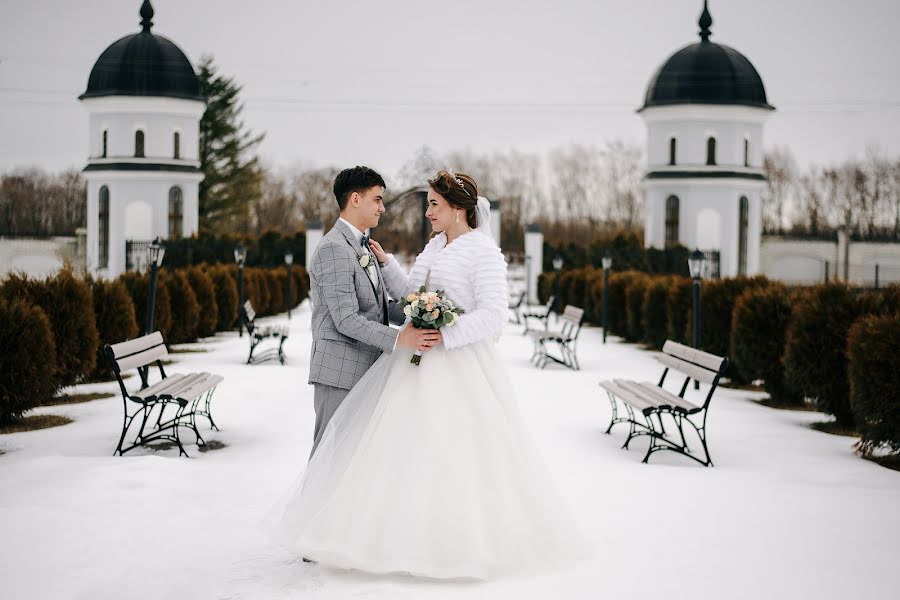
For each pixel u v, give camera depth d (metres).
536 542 5.05
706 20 42.47
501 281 5.28
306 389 12.82
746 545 5.63
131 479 6.95
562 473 7.69
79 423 9.99
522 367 16.16
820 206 75.25
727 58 41.78
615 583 4.82
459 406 5.00
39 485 6.75
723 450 9.01
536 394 12.66
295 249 42.12
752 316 12.50
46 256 49.44
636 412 11.19
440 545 4.73
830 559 5.37
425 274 5.48
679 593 4.71
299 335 23.41
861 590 4.84
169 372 14.77
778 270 50.59
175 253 37.31
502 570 4.91
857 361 8.84
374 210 5.41
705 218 41.69
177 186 41.62
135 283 16.22
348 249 5.25
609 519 6.18
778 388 12.55
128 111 40.62
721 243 41.69
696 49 42.12
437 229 5.48
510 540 4.92
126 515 5.98
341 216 5.41
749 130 42.16
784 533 5.93
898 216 72.38
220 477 7.26
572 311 16.81
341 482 4.87
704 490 7.14
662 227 42.44
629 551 5.42
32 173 67.62
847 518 6.35
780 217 77.19
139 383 13.30
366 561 4.73
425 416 4.93
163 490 6.69
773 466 8.23
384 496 4.83
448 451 4.86
